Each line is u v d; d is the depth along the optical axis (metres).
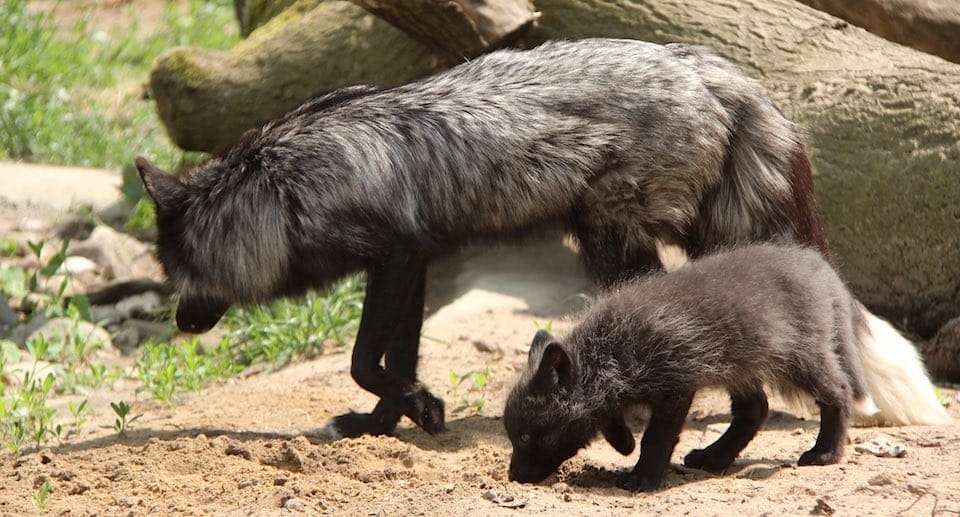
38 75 24.95
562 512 7.54
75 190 19.58
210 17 30.55
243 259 10.05
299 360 13.59
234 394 11.93
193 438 9.97
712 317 8.25
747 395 8.69
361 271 10.27
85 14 31.31
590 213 10.14
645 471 8.27
